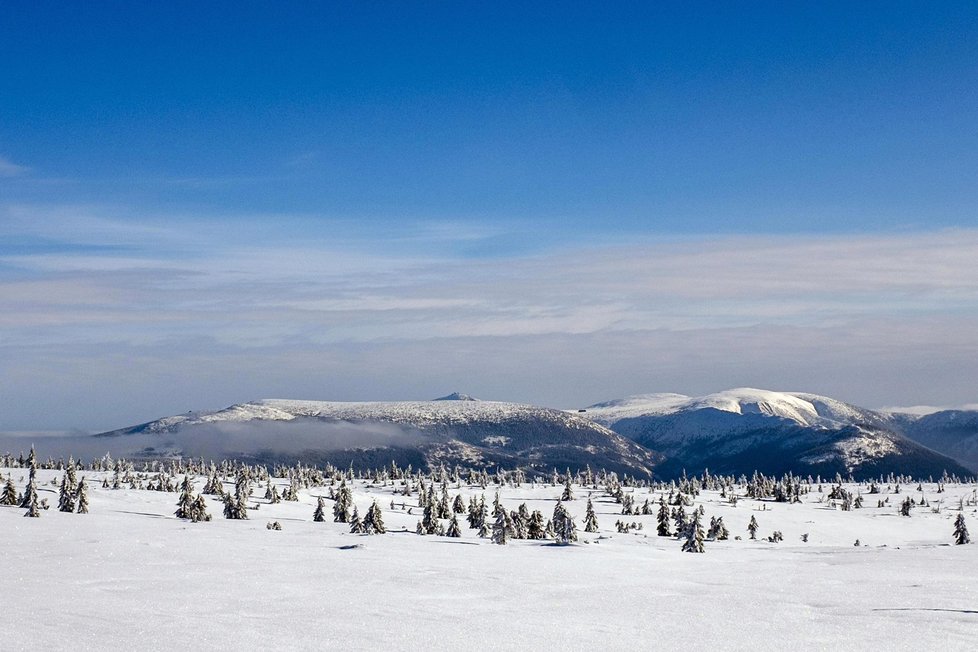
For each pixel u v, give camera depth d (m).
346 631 48.06
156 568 76.44
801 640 46.97
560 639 47.03
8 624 45.03
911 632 49.16
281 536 120.56
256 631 47.06
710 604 61.28
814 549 149.75
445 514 185.00
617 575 84.44
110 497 184.50
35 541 95.62
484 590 68.62
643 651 44.09
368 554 98.19
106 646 40.72
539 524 159.12
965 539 176.62
